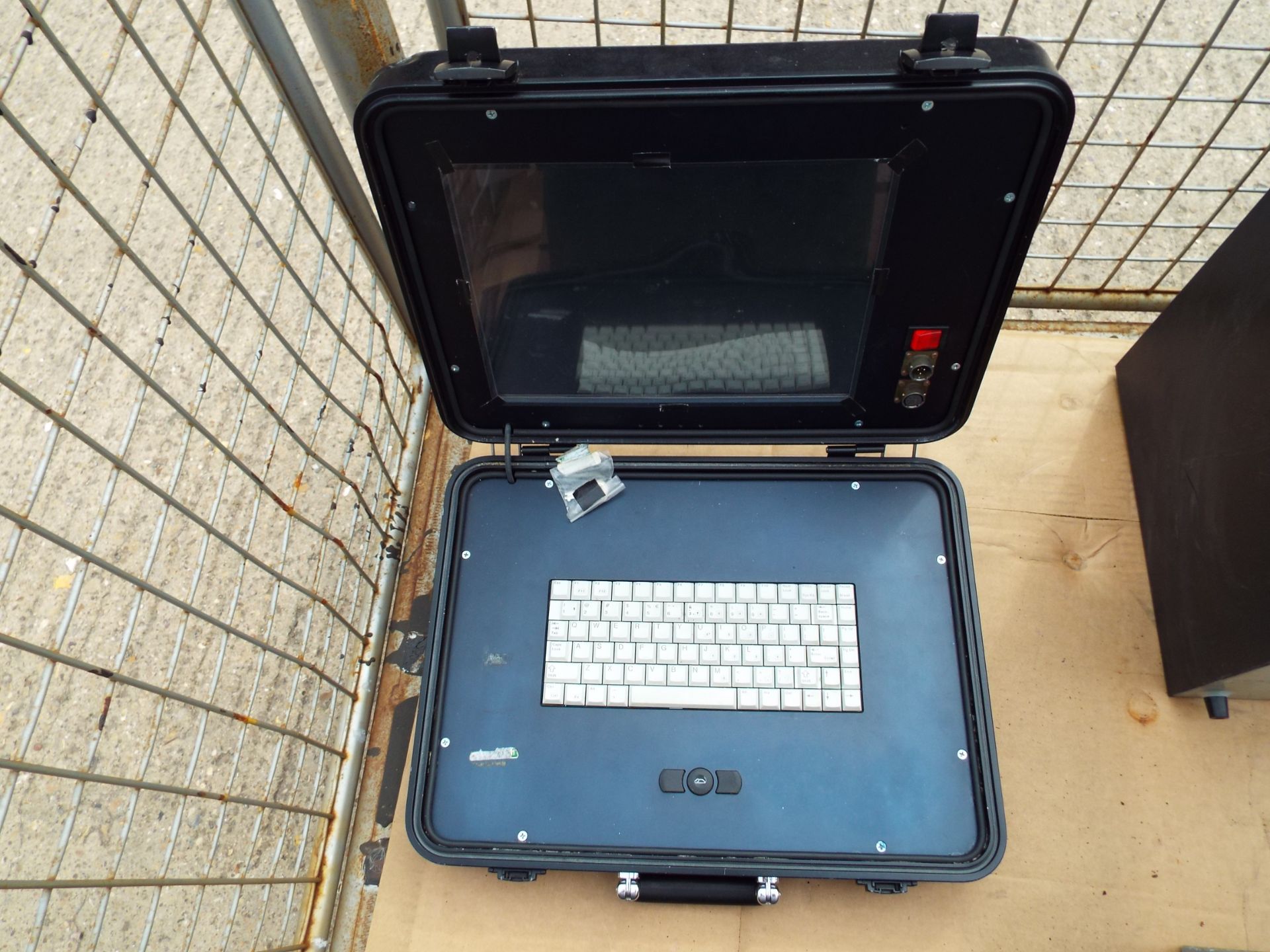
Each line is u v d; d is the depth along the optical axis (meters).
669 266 0.80
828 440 0.98
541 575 0.96
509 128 0.69
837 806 0.86
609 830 0.86
